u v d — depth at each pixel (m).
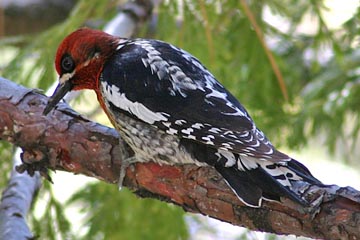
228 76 11.20
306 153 14.34
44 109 7.67
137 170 7.52
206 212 7.30
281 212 6.84
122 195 11.74
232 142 7.00
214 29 10.77
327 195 6.67
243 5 10.25
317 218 6.68
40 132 7.63
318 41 11.57
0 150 10.24
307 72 13.01
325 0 12.38
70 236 10.52
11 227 8.05
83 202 11.89
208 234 12.01
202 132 7.16
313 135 12.40
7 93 7.74
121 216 11.76
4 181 10.24
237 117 7.29
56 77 10.79
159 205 11.73
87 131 7.62
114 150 7.58
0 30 13.46
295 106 12.66
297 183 6.83
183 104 7.44
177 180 7.32
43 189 10.50
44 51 10.83
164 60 7.79
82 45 8.23
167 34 10.80
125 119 7.58
